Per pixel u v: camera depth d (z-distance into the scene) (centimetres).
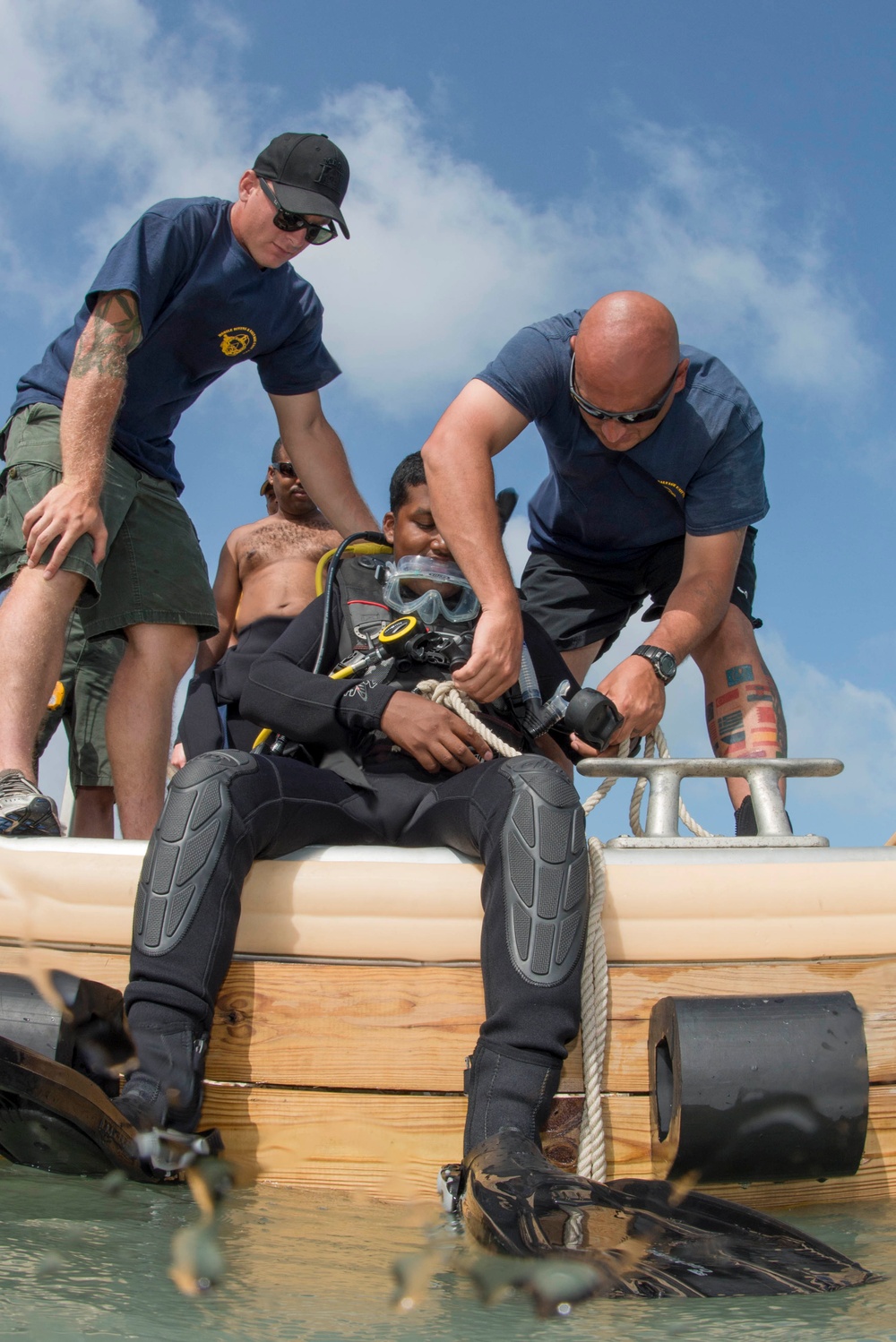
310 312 325
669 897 171
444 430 257
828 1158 155
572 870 165
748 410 288
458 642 229
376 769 212
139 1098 152
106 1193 141
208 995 163
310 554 431
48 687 245
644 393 254
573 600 351
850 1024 158
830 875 173
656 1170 162
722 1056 152
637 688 246
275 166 288
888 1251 134
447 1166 154
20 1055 130
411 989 170
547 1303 102
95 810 365
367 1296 104
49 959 181
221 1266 112
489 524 239
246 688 224
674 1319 99
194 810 170
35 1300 96
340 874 174
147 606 292
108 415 259
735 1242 120
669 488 289
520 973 158
